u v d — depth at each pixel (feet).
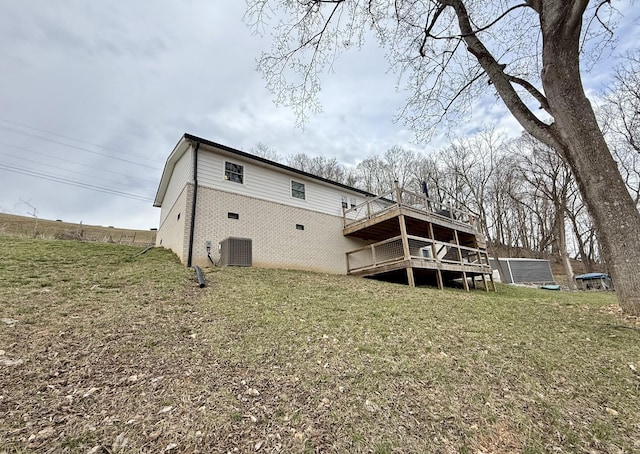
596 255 100.99
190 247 30.58
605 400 10.29
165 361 11.09
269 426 8.14
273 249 37.65
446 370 11.75
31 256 26.50
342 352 12.75
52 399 8.52
